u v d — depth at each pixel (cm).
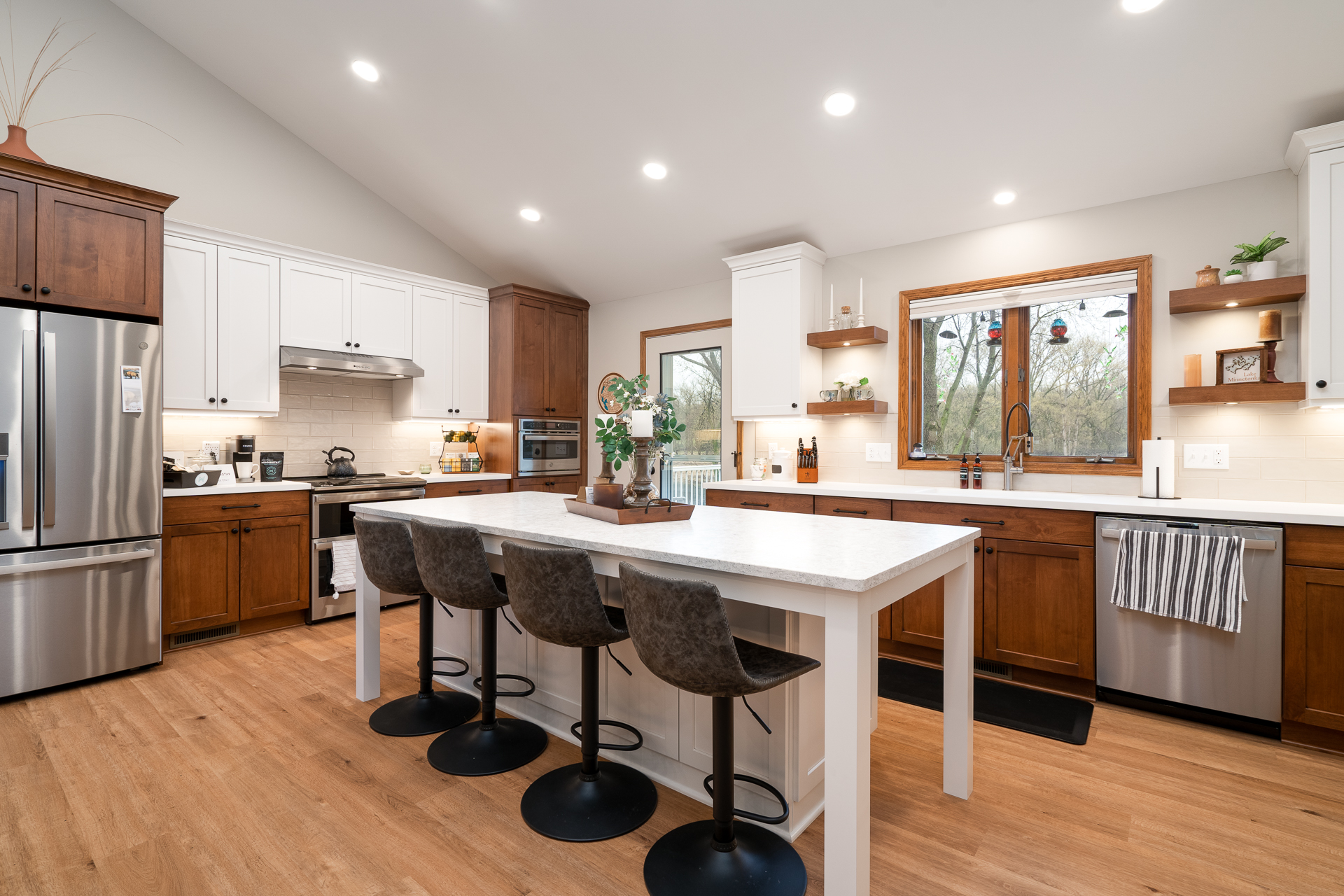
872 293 400
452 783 206
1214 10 227
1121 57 251
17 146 282
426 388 475
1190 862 168
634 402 238
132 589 304
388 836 178
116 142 364
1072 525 281
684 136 346
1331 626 227
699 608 138
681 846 170
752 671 153
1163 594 253
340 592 394
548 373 528
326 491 391
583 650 198
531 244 491
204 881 159
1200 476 300
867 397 393
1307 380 257
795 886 156
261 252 391
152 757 222
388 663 321
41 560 277
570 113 350
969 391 375
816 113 310
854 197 360
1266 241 269
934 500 319
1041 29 247
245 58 381
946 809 193
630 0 278
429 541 212
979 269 363
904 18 256
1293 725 236
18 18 335
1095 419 336
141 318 318
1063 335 344
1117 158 297
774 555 160
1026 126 291
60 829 180
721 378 479
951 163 322
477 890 157
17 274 272
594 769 200
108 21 362
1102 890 157
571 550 170
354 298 434
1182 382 304
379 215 481
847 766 139
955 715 201
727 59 294
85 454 289
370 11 321
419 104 376
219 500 349
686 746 206
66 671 284
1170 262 308
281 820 185
